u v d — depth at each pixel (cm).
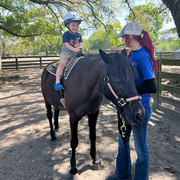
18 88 892
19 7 1381
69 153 313
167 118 447
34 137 376
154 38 2612
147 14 998
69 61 266
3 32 1552
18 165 284
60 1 1232
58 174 260
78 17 262
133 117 163
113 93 173
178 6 630
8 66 1727
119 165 227
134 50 192
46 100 353
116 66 169
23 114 521
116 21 1185
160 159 283
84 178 248
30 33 1446
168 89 466
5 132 404
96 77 207
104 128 408
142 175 204
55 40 1739
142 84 185
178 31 674
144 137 197
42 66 1853
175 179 239
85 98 224
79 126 425
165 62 475
